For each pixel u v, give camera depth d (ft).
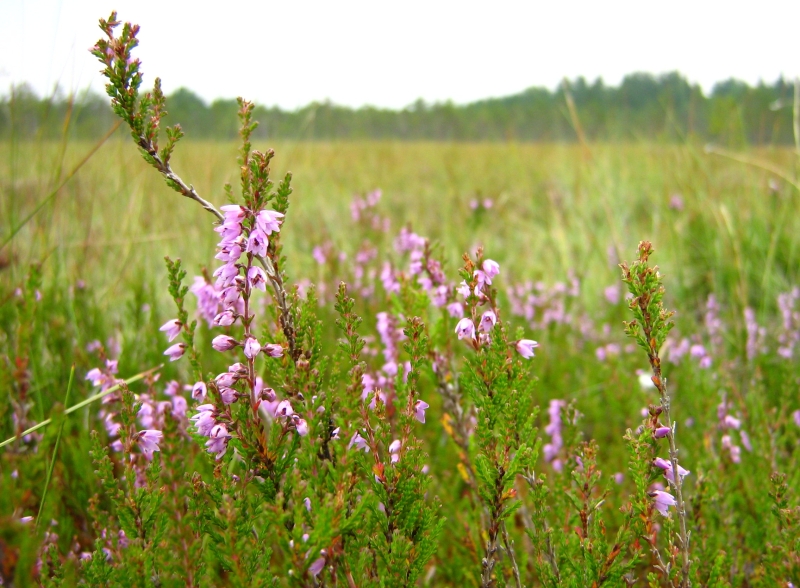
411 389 6.71
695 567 7.22
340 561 6.13
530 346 7.55
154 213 23.26
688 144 29.27
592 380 17.02
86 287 16.49
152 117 6.77
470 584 9.28
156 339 14.44
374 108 126.11
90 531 9.77
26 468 4.79
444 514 10.38
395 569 6.10
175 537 5.69
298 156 44.75
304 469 5.85
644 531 6.69
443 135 124.88
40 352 13.30
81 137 24.86
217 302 9.51
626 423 13.97
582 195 35.27
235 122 36.65
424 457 6.63
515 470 6.60
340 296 6.50
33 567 5.28
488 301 7.45
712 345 17.56
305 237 28.58
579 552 8.16
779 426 11.88
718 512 9.89
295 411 6.38
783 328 18.15
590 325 21.80
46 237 15.38
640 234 28.86
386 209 36.27
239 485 6.50
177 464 5.71
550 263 28.27
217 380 6.26
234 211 6.31
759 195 26.25
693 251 25.76
